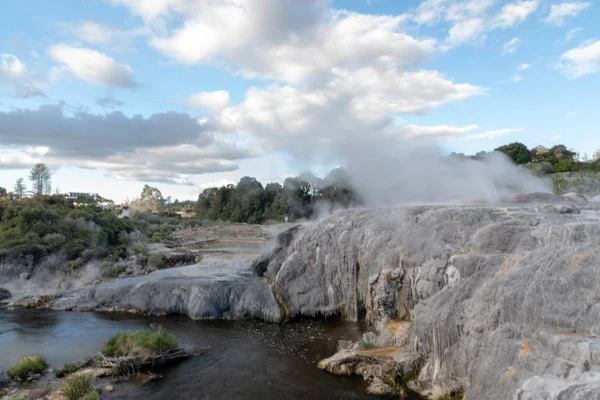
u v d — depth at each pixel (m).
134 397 17.45
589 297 13.18
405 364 17.95
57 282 38.75
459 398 15.29
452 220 23.58
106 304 31.97
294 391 17.81
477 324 15.34
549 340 12.28
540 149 80.69
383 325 22.72
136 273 41.16
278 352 22.44
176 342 22.75
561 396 9.67
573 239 17.77
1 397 17.02
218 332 25.95
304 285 29.36
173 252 51.59
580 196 31.50
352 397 17.06
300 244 31.20
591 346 10.97
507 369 12.51
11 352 22.69
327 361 20.03
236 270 37.06
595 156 73.88
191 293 30.27
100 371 19.52
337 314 28.69
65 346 23.64
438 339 17.06
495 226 20.78
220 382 18.86
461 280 19.02
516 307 14.47
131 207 120.50
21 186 100.62
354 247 28.02
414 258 22.97
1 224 48.38
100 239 51.72
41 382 18.83
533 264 15.73
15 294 36.47
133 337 21.92
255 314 28.75
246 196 104.94
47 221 49.41
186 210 150.50
